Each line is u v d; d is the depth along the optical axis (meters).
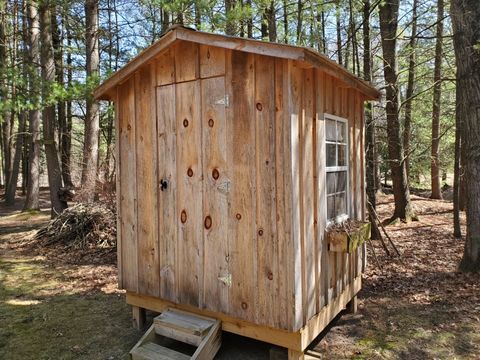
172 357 3.38
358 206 4.77
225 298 3.49
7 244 8.87
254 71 3.23
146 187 4.05
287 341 3.24
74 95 7.78
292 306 3.09
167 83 3.83
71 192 10.62
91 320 4.66
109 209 8.56
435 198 13.56
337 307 4.03
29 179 13.45
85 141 10.30
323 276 3.67
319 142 3.57
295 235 3.09
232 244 3.42
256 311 3.30
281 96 3.08
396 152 9.65
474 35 5.52
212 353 3.47
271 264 3.19
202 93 3.57
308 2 10.47
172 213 3.84
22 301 5.33
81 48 13.68
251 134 3.27
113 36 14.23
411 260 6.66
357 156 4.76
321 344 3.91
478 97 5.54
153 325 3.74
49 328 4.45
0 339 4.18
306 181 3.32
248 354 3.69
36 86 7.96
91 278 6.32
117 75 4.02
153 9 11.46
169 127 3.83
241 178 3.34
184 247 3.76
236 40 3.15
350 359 3.61
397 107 9.21
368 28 7.87
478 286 5.25
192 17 9.40
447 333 4.07
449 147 13.10
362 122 4.91
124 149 4.23
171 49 3.77
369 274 6.09
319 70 3.58
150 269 4.06
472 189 5.70
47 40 10.04
